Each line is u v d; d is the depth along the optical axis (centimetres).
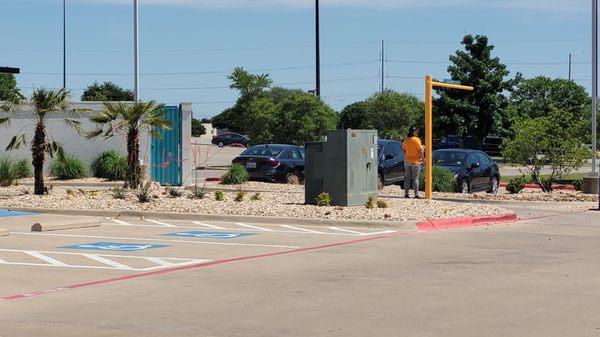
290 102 4891
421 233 1764
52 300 1023
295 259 1368
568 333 838
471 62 6094
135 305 991
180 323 895
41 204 2180
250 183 3047
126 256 1402
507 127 6194
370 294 1054
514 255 1421
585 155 2825
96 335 844
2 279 1174
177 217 2009
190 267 1283
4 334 847
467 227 1895
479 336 827
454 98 6134
